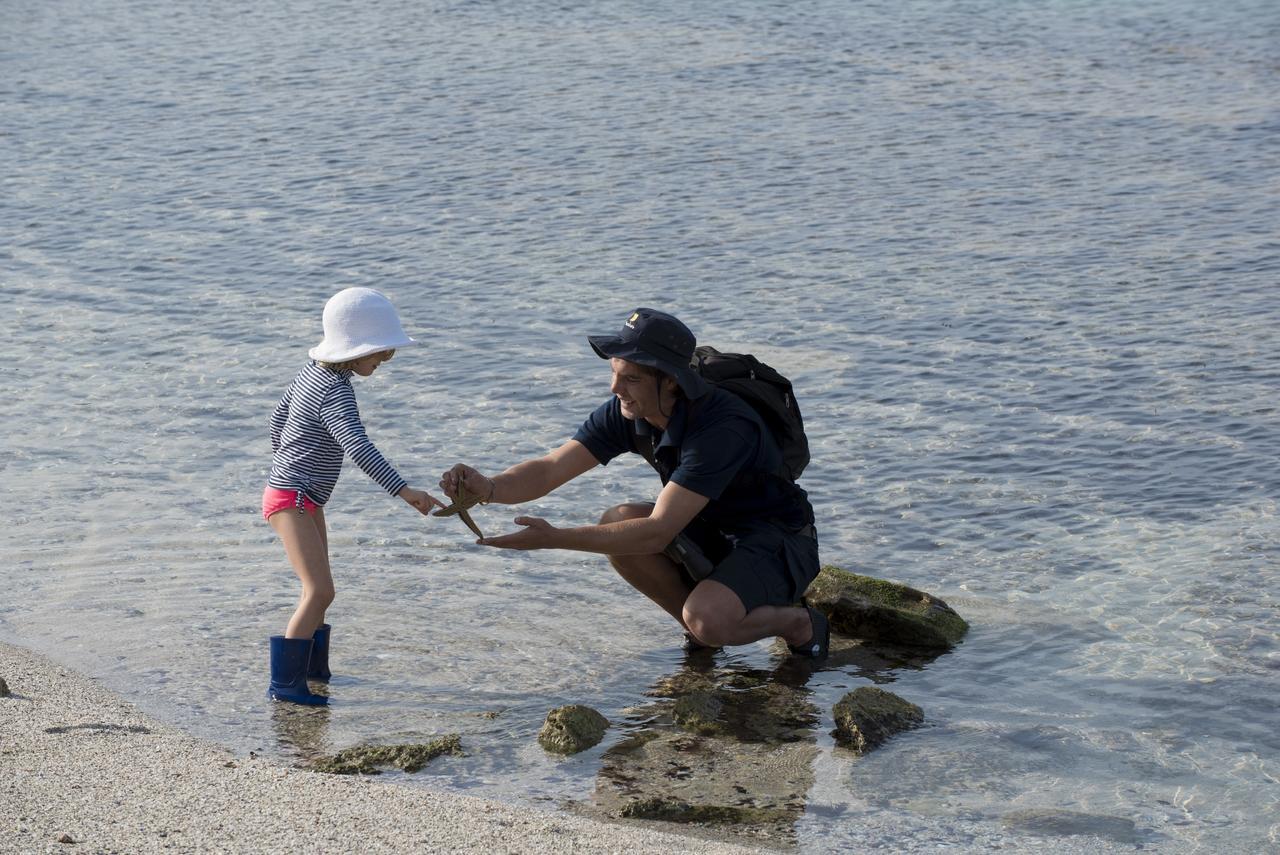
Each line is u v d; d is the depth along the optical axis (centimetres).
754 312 1319
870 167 1933
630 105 2370
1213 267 1415
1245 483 890
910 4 3403
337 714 600
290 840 430
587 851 443
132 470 934
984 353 1181
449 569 782
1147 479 905
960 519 854
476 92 2498
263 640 680
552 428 1021
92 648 662
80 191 1869
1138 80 2480
